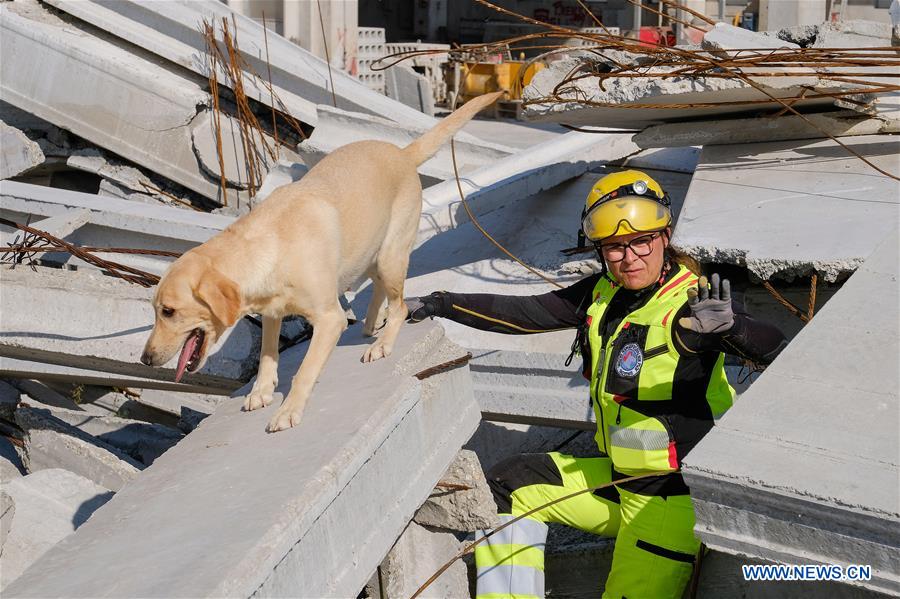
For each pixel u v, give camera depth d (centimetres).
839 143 469
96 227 609
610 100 484
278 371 409
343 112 742
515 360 448
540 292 546
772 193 464
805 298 429
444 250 639
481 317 386
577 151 630
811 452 264
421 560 369
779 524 258
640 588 352
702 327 316
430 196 620
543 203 642
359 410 321
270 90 828
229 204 823
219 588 222
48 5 854
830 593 316
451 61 1366
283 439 317
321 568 269
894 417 273
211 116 810
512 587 372
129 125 807
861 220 414
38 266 503
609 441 353
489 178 638
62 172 911
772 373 300
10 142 815
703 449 271
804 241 404
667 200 354
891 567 243
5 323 453
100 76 800
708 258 412
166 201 837
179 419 591
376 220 377
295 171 746
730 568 346
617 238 341
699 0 1388
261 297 339
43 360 474
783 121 518
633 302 352
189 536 258
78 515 389
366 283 602
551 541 443
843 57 450
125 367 449
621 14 1703
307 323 449
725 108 509
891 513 237
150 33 842
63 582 247
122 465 462
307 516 261
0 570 353
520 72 525
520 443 497
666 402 340
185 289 324
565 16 1764
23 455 505
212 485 292
